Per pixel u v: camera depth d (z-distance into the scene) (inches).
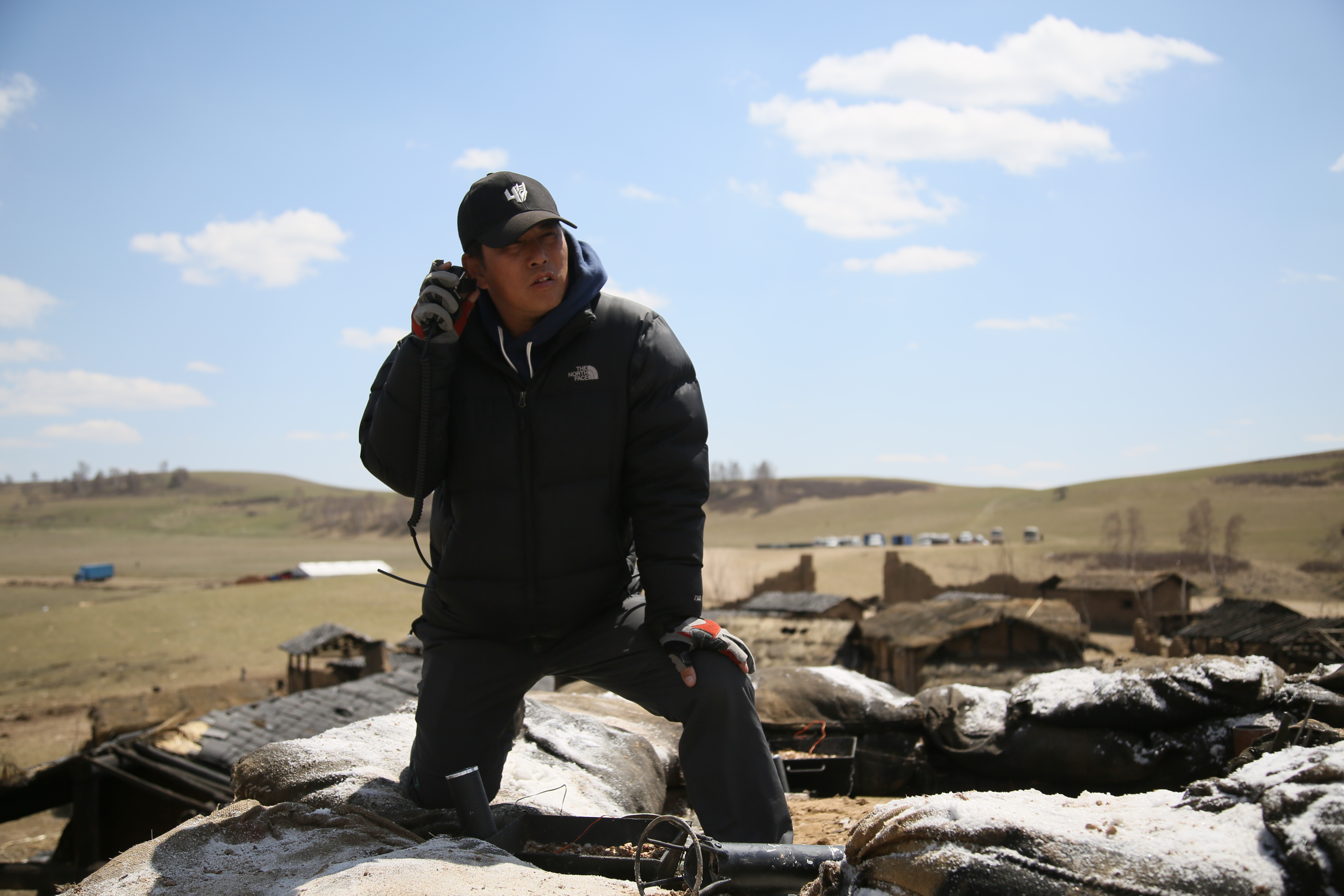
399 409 115.3
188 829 110.9
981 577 3481.8
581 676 130.6
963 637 1417.3
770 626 1453.0
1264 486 5639.8
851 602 1867.6
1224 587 3051.2
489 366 120.5
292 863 99.4
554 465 121.1
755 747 118.1
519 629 125.4
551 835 117.8
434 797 123.5
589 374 120.0
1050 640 1393.9
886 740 209.5
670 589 120.9
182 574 5487.2
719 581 3238.2
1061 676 190.4
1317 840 60.4
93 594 4197.8
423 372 112.7
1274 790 66.4
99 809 603.8
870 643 1460.4
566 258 119.6
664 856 105.0
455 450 121.7
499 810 126.0
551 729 169.0
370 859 97.3
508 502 121.6
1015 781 186.1
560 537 122.3
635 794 155.0
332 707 661.9
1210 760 166.6
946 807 75.3
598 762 158.6
